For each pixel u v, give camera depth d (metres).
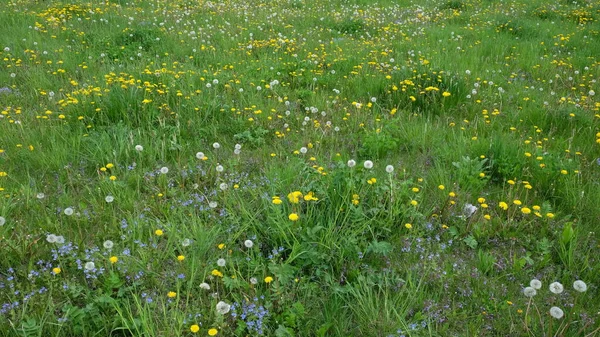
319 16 12.94
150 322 2.91
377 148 5.29
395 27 11.91
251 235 3.84
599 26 12.55
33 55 8.10
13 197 4.25
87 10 11.63
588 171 4.91
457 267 3.64
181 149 5.23
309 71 7.84
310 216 3.81
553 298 3.34
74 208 4.16
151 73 7.10
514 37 11.42
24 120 5.70
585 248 3.83
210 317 3.05
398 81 7.29
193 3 13.71
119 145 5.15
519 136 5.91
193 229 3.78
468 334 3.05
